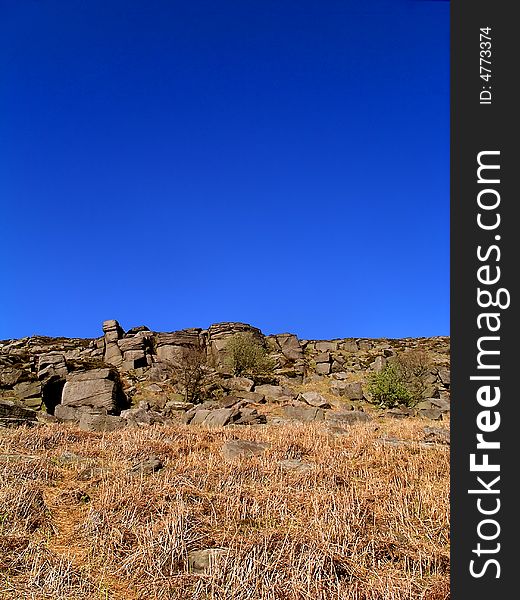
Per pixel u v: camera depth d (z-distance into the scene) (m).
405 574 5.96
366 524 7.31
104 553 6.30
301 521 7.40
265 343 43.97
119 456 11.06
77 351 38.84
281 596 5.30
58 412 22.86
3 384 27.22
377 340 48.16
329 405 29.12
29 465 9.60
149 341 40.38
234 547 6.37
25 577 5.64
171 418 23.27
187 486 8.82
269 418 23.38
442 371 37.34
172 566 5.91
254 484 9.30
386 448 12.62
